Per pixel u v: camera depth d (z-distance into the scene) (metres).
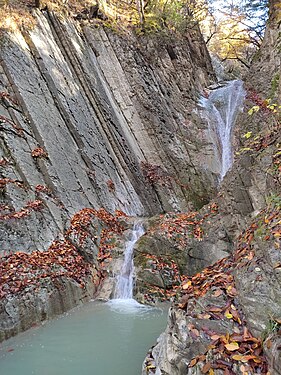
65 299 6.86
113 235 9.26
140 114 14.96
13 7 11.33
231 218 8.19
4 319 5.59
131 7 18.33
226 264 4.89
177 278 7.98
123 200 11.47
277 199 4.85
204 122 16.89
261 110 12.41
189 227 8.95
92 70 13.55
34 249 7.12
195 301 4.11
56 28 12.88
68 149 10.12
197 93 18.61
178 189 14.36
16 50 10.24
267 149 7.58
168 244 8.52
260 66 14.95
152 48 17.38
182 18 19.95
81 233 8.49
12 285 6.07
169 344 3.80
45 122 9.78
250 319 3.51
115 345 5.39
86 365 4.80
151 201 13.12
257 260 4.11
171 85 17.39
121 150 12.91
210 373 3.14
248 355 3.13
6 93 9.16
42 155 8.94
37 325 6.07
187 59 19.52
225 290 4.12
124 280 7.95
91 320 6.44
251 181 7.68
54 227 7.96
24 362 4.91
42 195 8.23
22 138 8.73
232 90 17.86
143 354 5.08
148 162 14.26
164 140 15.09
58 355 5.09
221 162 16.05
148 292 7.56
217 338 3.44
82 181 9.95
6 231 6.81
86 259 8.17
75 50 12.99
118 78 15.01
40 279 6.61
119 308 7.12
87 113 11.99
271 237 4.14
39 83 10.41
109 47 15.27
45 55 11.32
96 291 7.79
